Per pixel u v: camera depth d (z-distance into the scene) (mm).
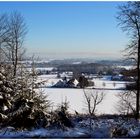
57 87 126312
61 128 20891
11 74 21422
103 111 56969
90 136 18594
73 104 69812
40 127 20812
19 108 20203
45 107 21375
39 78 21922
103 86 127688
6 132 19188
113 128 20250
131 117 40406
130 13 38500
